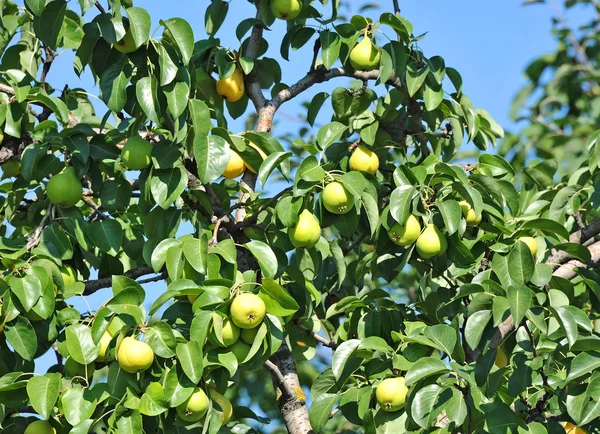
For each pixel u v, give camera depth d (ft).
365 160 21.59
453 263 20.80
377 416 18.10
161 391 16.48
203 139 18.81
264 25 22.03
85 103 24.59
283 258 19.47
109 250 18.94
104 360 17.85
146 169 19.24
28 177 18.75
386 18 21.65
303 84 22.74
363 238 23.71
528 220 19.22
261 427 28.63
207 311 16.70
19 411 19.29
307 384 29.91
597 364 16.28
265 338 17.48
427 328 17.38
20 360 18.72
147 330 16.70
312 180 18.26
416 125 23.41
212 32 22.74
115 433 16.21
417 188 18.88
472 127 22.75
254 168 20.18
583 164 24.23
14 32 22.17
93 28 19.07
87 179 20.97
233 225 20.06
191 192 20.63
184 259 17.61
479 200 18.62
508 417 16.31
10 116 19.20
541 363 17.69
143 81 18.52
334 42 21.49
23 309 17.58
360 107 22.24
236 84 22.06
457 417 16.33
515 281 17.89
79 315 18.04
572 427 18.11
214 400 17.44
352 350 18.12
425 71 21.56
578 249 18.86
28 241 18.88
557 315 16.76
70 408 16.46
